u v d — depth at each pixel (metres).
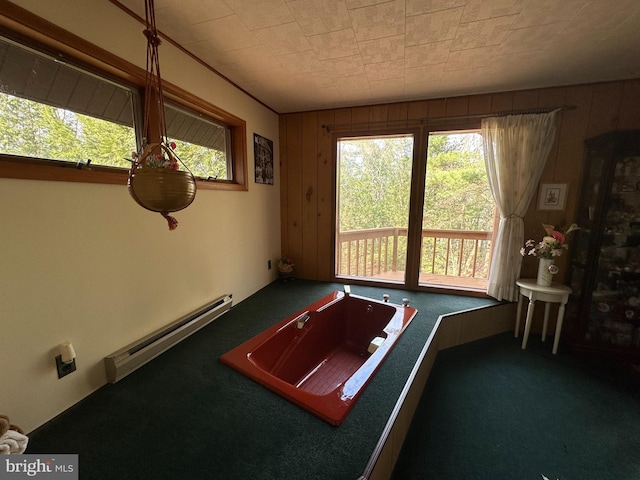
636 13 1.31
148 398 1.22
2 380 0.94
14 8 0.87
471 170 3.76
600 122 2.11
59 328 1.10
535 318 2.47
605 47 1.62
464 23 1.41
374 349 1.69
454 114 2.43
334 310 2.29
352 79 2.08
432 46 1.62
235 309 2.22
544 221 2.33
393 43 1.60
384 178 4.09
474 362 2.08
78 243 1.14
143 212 1.44
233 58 1.76
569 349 2.21
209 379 1.36
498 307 2.40
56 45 1.03
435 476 1.21
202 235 1.89
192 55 1.69
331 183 2.88
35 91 1.02
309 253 3.09
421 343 1.74
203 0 1.23
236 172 2.31
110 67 1.22
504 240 2.37
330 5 1.27
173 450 0.96
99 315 1.25
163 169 0.89
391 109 2.59
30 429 1.02
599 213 1.97
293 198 3.03
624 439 1.42
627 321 2.09
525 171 2.23
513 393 1.75
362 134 2.70
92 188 1.18
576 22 1.39
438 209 3.94
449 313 2.21
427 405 1.65
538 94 2.22
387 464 1.10
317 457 0.94
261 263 2.74
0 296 0.92
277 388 1.27
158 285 1.57
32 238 0.99
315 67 1.88
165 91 1.53
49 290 1.05
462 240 3.46
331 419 1.09
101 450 0.96
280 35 1.51
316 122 2.82
